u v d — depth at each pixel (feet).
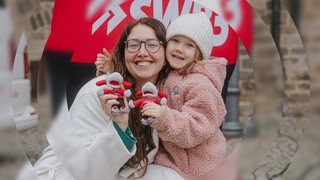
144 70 11.02
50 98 13.93
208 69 10.95
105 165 10.59
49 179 11.03
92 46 12.81
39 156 14.05
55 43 13.08
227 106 15.49
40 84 13.88
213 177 11.91
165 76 11.23
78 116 11.02
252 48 13.29
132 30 11.06
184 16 11.05
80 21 12.79
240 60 15.99
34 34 13.89
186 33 10.89
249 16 12.84
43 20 13.96
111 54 11.30
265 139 17.17
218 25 12.96
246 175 15.44
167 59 11.04
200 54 11.09
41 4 14.08
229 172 12.24
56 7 12.82
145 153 11.01
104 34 12.77
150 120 10.09
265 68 16.44
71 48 13.07
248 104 16.79
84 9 12.69
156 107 10.09
